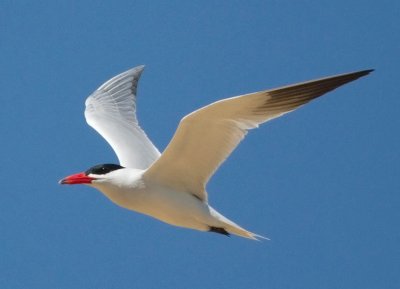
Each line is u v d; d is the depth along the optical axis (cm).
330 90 1284
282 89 1291
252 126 1324
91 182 1459
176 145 1360
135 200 1444
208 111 1304
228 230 1447
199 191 1427
